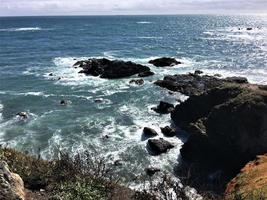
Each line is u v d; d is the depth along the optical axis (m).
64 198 13.38
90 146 30.70
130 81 52.94
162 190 13.86
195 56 79.81
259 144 27.38
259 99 28.42
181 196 13.48
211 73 58.72
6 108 41.50
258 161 19.02
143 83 52.31
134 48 96.75
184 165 27.75
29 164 16.73
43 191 14.49
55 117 38.25
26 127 35.16
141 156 28.92
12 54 85.06
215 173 27.00
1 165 13.15
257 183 15.38
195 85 47.94
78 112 40.00
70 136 32.91
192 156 28.84
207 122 29.88
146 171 26.05
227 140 28.33
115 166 26.86
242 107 28.25
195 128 30.23
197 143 29.22
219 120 29.09
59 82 54.56
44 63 71.88
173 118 36.69
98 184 14.83
